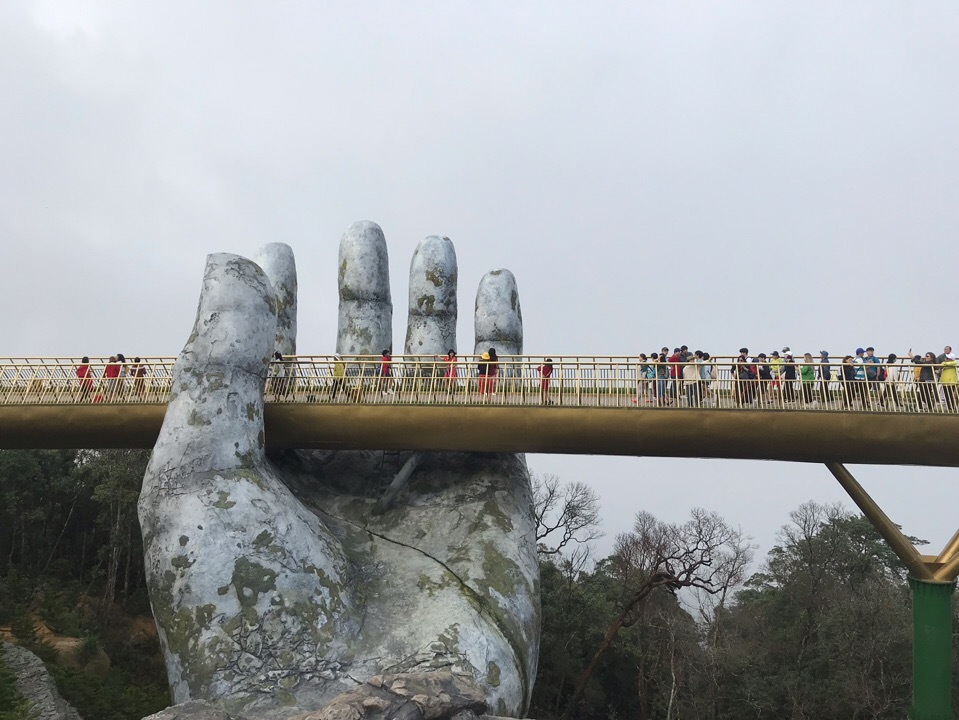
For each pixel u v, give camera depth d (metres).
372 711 10.40
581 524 36.88
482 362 15.41
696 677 32.72
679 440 14.56
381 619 13.63
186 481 13.16
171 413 13.80
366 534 16.17
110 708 20.30
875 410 13.80
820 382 14.23
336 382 15.91
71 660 23.62
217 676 11.75
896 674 31.48
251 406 14.47
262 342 14.99
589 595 37.91
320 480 17.73
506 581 14.77
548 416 14.86
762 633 38.12
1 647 19.00
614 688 34.66
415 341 20.69
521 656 13.66
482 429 15.10
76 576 34.25
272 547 13.02
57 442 16.22
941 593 14.37
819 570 38.72
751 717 32.38
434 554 15.47
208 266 15.20
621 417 14.62
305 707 11.57
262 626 12.34
